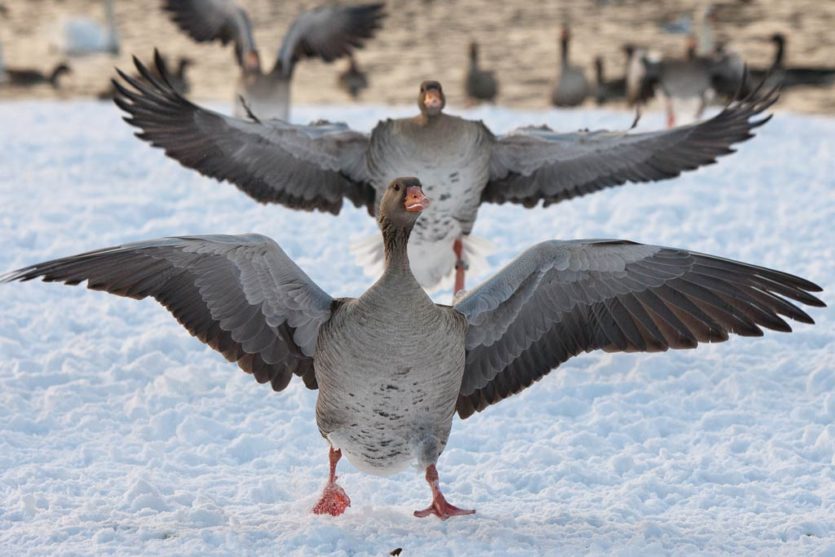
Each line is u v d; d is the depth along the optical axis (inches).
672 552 351.9
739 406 492.7
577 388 507.2
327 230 718.5
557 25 1904.5
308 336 379.6
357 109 1117.1
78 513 373.7
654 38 1809.8
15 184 789.2
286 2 2014.0
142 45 1807.3
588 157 565.3
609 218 749.3
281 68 861.8
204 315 377.4
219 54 1744.6
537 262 372.8
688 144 548.7
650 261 370.6
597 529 371.2
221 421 473.4
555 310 387.9
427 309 344.2
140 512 378.3
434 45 1780.3
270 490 404.8
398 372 342.6
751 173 848.3
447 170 541.6
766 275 365.1
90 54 1707.7
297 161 557.0
